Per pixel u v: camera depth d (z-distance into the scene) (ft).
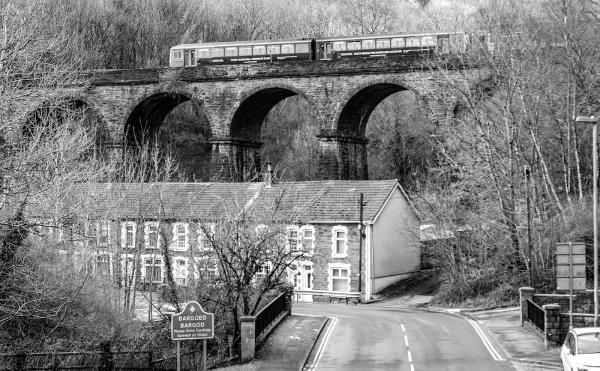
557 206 183.21
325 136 245.04
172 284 123.34
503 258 189.67
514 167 185.47
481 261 193.26
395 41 254.06
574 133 186.39
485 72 213.25
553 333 121.80
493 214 190.60
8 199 118.83
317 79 246.06
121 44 365.81
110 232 173.17
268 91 255.09
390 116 327.06
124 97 264.31
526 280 180.65
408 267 220.84
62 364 107.45
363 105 253.03
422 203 223.51
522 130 194.49
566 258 112.57
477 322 150.30
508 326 143.84
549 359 113.60
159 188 177.68
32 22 163.22
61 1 334.44
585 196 191.72
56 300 121.29
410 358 117.29
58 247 139.03
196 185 212.84
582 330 91.61
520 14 265.34
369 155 327.67
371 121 331.36
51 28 233.35
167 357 112.78
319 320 149.69
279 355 118.62
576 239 171.53
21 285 113.39
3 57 127.44
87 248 146.61
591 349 87.97
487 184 192.85
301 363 114.01
